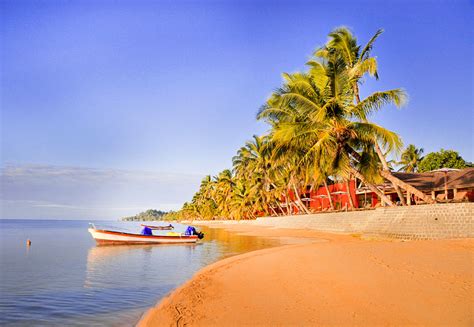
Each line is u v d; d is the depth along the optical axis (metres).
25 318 9.33
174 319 8.12
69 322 8.96
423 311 7.20
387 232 24.02
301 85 26.67
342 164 26.03
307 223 41.84
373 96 23.72
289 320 7.36
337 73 24.89
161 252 26.61
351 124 25.20
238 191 79.31
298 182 47.66
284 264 13.55
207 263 20.14
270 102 32.81
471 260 12.01
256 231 49.22
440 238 20.33
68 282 14.34
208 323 7.68
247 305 8.70
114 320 9.09
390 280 9.55
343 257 13.49
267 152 42.25
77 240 40.53
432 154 49.47
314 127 26.52
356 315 7.29
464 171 32.84
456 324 6.50
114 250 28.33
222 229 64.56
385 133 23.30
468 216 19.12
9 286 13.51
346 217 33.53
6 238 43.97
